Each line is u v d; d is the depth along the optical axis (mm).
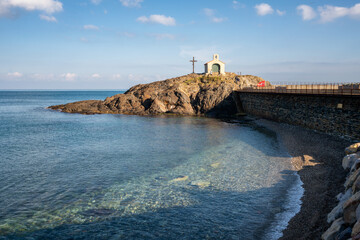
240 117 73438
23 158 31812
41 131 52469
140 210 17828
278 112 57656
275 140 39594
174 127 56219
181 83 90125
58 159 31219
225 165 27531
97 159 31016
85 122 66000
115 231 15297
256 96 69375
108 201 19344
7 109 107312
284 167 25969
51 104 147250
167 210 17734
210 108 81312
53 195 20578
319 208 15961
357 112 32094
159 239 14375
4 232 15320
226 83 83312
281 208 17141
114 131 51656
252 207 17703
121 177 24562
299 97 48500
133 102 87625
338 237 10625
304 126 46812
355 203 11211
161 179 23797
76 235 14938
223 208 17750
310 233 13289
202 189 21172
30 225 16094
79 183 23125
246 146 36188
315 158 27516
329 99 38625
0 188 22062
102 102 92500
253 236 14211
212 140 41250
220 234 14625
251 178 23297
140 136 45938
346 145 31234
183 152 33812
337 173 21625
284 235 13859
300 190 19781
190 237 14453
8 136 47094
